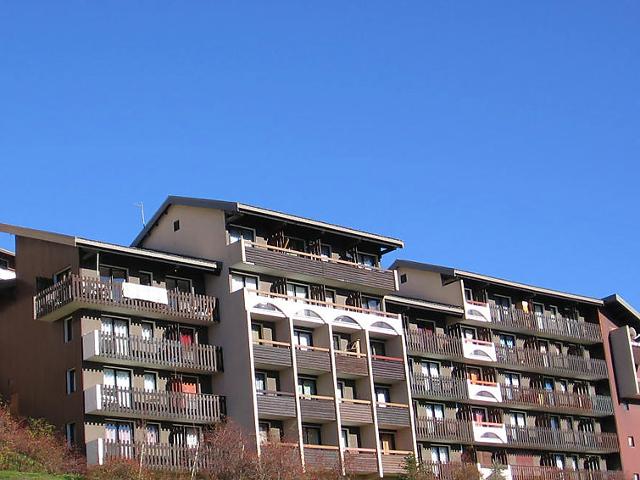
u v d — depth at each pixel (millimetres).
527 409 76812
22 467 51031
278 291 64250
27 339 60188
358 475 62500
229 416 59625
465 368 74250
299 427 60250
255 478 54781
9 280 61969
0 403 60000
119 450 54750
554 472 74688
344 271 66750
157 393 57500
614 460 81250
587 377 82000
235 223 64250
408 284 77500
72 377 57125
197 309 60906
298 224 65250
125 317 59000
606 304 84938
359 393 65125
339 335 66062
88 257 58375
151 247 67188
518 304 80375
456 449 71688
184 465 56062
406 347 69375
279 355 61094
